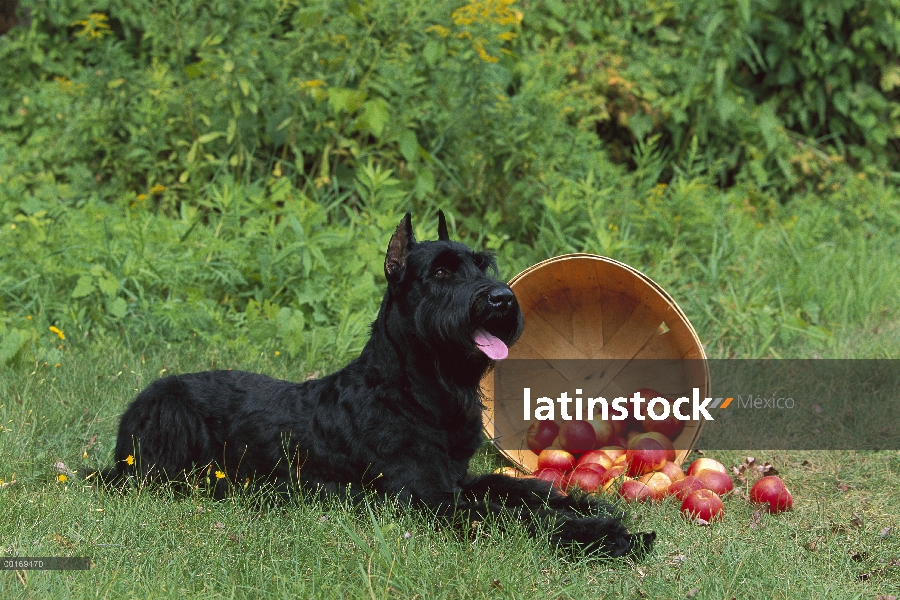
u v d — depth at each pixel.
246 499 3.80
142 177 8.00
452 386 3.62
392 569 3.08
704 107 9.70
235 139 7.70
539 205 7.56
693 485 4.13
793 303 7.27
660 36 9.80
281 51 7.75
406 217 3.72
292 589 3.05
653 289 4.59
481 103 7.40
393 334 3.69
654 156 8.84
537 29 9.19
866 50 10.62
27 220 6.66
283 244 6.45
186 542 3.43
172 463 4.05
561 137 8.15
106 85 7.99
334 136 7.71
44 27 9.19
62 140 8.04
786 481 4.55
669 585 3.23
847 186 9.82
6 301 6.23
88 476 4.15
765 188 10.23
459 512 3.53
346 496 3.72
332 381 3.90
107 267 6.33
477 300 3.45
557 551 3.46
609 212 7.75
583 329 5.12
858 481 4.55
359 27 7.73
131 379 5.34
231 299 6.41
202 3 7.98
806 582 3.32
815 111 10.88
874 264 8.10
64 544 3.38
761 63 9.86
